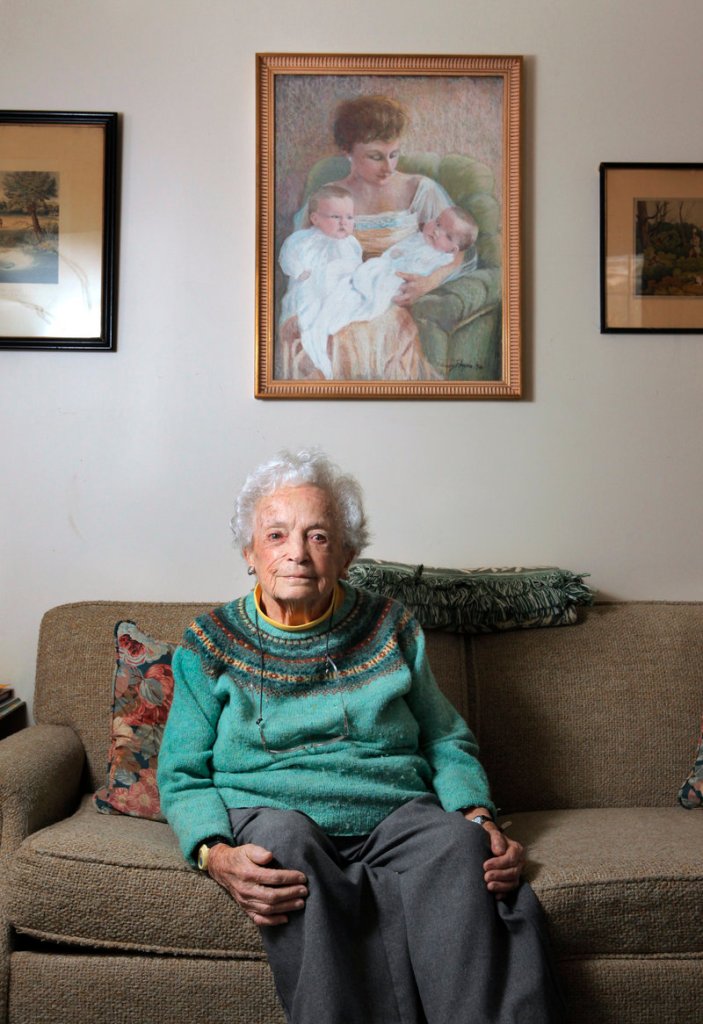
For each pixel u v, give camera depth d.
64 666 2.24
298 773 1.72
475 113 2.50
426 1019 1.52
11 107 2.47
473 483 2.52
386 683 1.78
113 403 2.49
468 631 2.24
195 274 2.50
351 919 1.54
